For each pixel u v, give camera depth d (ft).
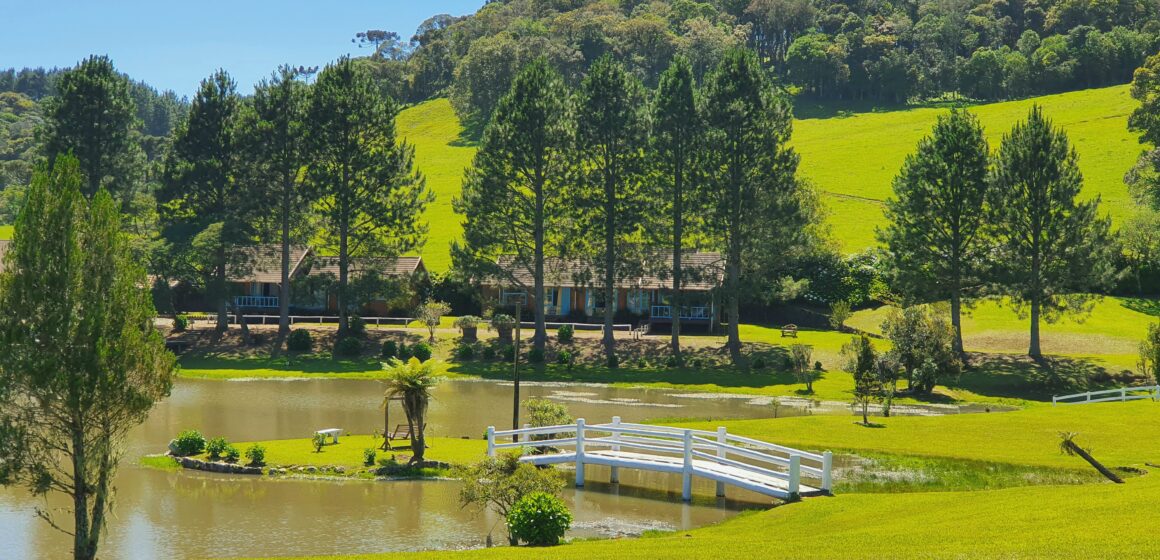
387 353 271.49
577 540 105.91
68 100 302.45
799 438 154.40
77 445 95.45
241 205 297.12
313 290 292.40
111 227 97.19
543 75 286.87
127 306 96.58
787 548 87.10
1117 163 469.57
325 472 138.82
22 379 92.63
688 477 128.06
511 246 291.38
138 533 110.22
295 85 303.27
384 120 296.10
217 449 144.25
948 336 231.30
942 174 265.13
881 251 283.18
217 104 316.81
